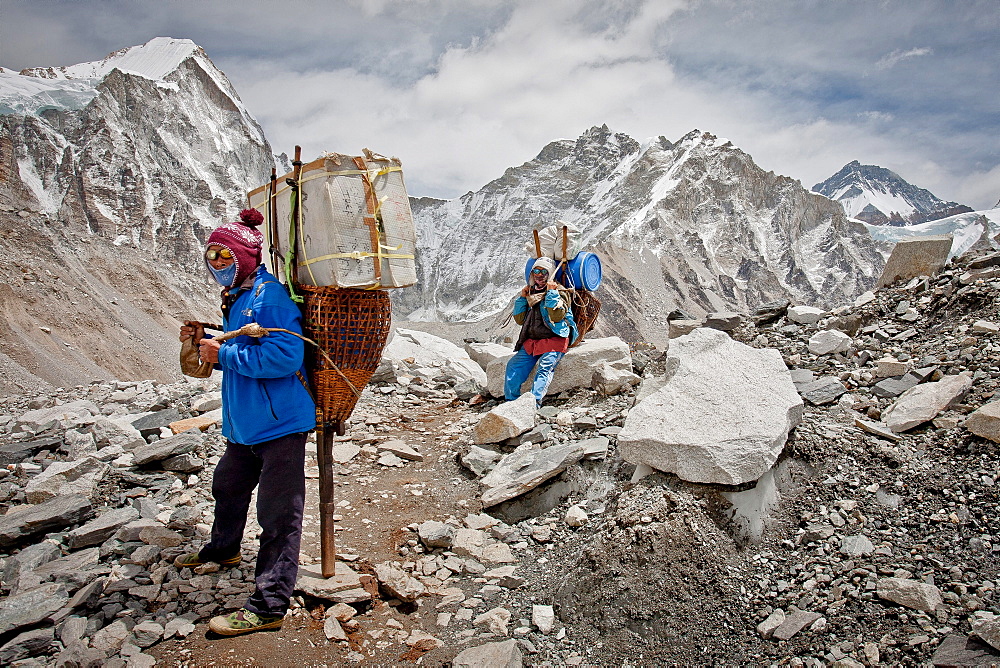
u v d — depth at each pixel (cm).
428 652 369
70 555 447
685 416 488
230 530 421
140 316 10025
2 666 346
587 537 462
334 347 385
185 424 680
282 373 368
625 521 429
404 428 743
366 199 383
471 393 848
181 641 359
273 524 377
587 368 754
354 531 507
